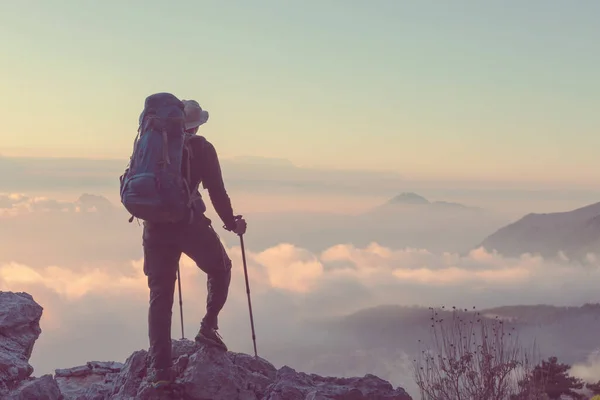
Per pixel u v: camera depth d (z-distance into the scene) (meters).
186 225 4.14
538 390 6.81
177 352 4.57
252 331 4.83
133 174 3.97
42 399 4.21
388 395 4.48
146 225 4.20
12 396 4.07
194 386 4.18
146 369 4.49
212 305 4.51
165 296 4.22
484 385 6.82
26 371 4.46
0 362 4.34
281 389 4.29
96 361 5.40
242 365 4.67
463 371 6.98
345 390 4.37
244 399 4.26
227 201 4.37
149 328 4.22
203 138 4.29
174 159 4.00
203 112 4.55
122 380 4.56
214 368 4.30
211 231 4.32
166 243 4.16
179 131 4.10
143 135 4.05
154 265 4.21
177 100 4.18
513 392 6.85
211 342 4.45
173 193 3.94
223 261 4.45
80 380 5.12
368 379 4.70
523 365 7.03
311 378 4.70
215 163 4.27
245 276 4.72
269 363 4.81
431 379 6.98
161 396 4.09
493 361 6.95
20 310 4.95
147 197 3.90
